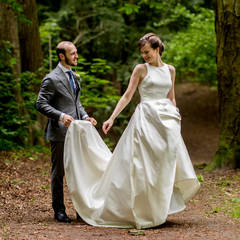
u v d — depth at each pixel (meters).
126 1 15.94
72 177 5.27
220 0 9.30
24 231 4.74
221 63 9.50
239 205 6.38
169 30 16.25
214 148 18.89
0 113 11.30
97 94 11.62
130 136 5.15
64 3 16.95
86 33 16.48
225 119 9.66
